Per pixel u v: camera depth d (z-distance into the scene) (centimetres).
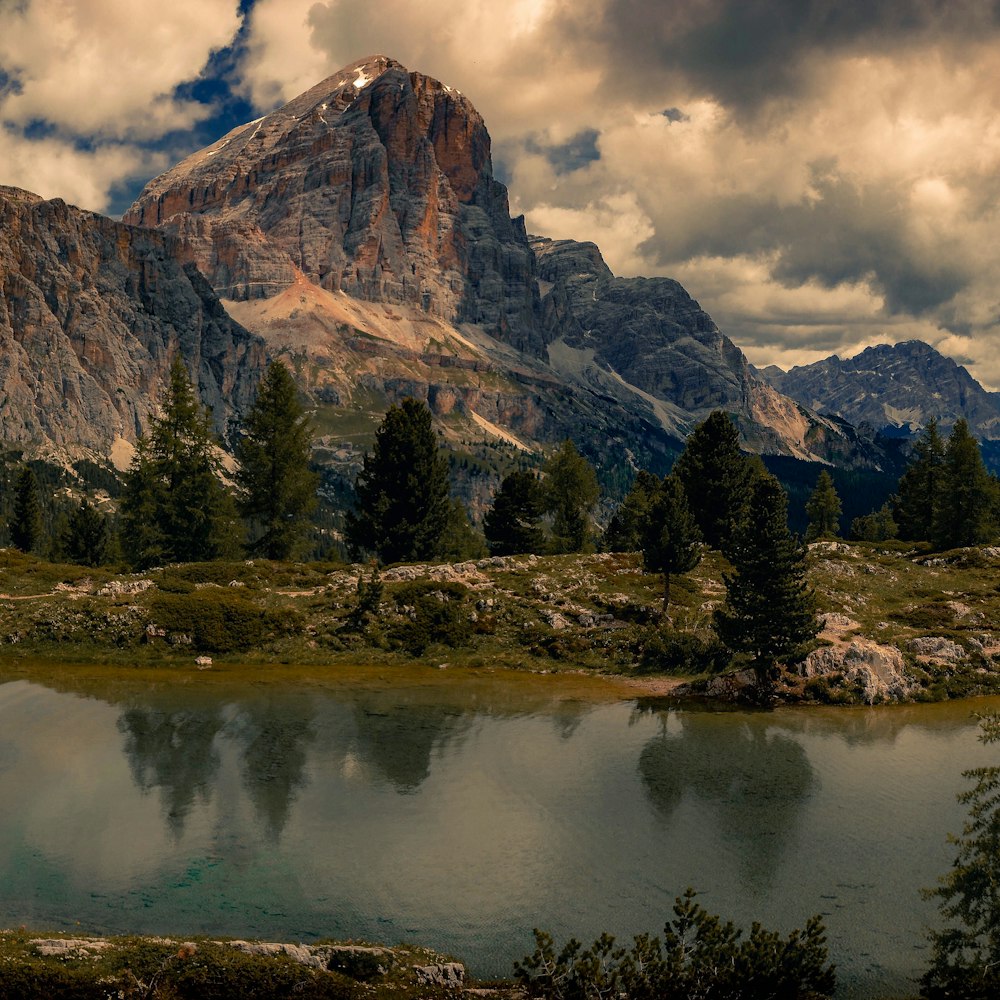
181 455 10200
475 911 3428
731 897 3581
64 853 3750
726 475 10638
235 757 5019
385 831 4116
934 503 12138
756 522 6919
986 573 9950
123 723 5559
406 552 9812
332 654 7556
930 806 4556
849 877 3772
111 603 7781
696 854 3966
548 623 8156
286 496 10188
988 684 7088
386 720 5862
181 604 7781
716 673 7169
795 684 6794
